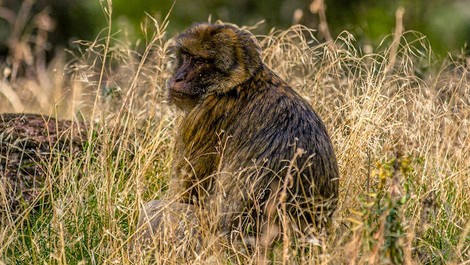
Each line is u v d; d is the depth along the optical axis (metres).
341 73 19.77
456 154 17.03
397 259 12.77
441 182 16.02
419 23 35.75
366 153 16.70
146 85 20.14
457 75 20.50
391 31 34.38
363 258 12.83
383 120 17.36
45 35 38.97
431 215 15.51
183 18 38.06
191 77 16.22
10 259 15.09
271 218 14.73
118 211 16.30
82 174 17.19
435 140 17.27
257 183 14.97
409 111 18.27
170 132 18.50
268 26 37.75
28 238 15.88
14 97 25.22
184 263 14.02
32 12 39.84
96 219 16.00
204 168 15.87
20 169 17.56
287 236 13.87
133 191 16.86
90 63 30.38
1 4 39.88
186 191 15.09
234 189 15.10
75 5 39.94
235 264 14.33
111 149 17.08
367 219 13.28
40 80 29.03
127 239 14.58
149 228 15.02
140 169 17.22
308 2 37.78
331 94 18.92
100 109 18.80
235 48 16.05
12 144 17.53
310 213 14.29
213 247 14.02
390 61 18.92
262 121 15.54
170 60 17.56
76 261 15.07
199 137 15.98
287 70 19.83
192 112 16.17
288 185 14.80
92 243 15.60
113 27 37.41
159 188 17.31
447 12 35.31
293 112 15.52
